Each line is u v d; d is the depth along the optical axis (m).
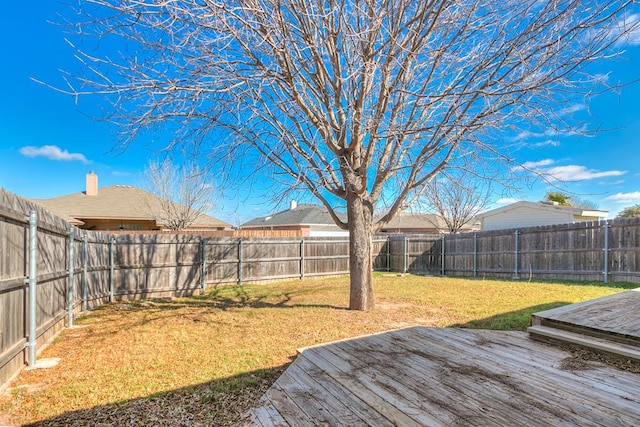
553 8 4.23
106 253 8.66
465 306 6.92
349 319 5.95
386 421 2.33
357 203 6.65
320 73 6.08
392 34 4.74
